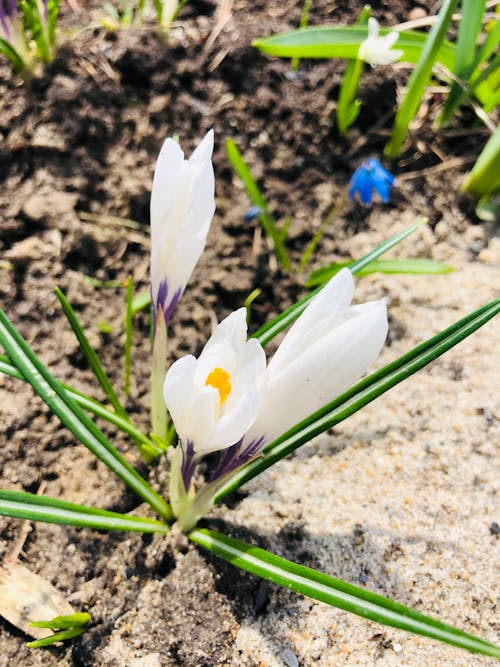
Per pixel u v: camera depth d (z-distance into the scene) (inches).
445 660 5.5
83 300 7.4
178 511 5.8
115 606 5.8
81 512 5.2
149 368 7.2
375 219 8.3
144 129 8.2
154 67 8.3
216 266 7.8
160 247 4.8
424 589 5.9
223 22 8.8
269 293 7.9
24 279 7.3
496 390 6.9
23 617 5.7
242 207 8.1
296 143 8.4
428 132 8.6
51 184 7.7
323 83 8.6
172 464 5.6
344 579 5.9
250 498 6.4
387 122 8.7
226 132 8.4
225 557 5.3
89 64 8.2
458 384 7.0
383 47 7.0
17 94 7.9
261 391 4.2
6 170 7.7
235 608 5.8
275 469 6.6
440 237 8.2
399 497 6.3
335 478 6.5
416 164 8.5
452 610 5.8
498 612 5.8
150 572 6.0
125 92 8.2
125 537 6.1
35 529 6.1
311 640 5.6
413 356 5.0
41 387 5.3
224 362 4.1
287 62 8.6
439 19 7.1
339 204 8.1
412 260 7.5
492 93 8.4
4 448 6.4
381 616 4.5
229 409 4.2
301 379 4.1
